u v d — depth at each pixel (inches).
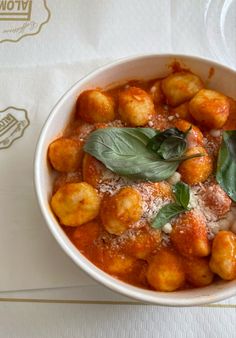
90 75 11.5
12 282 11.2
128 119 11.3
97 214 10.5
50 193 11.0
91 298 11.2
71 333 11.0
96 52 13.5
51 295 11.2
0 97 12.9
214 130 11.4
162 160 10.3
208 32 13.9
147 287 10.4
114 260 10.2
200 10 14.0
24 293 11.2
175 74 11.9
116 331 11.0
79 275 11.2
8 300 11.2
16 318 11.1
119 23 13.9
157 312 11.1
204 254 9.9
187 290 10.2
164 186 10.4
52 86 13.0
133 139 10.4
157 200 10.2
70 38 13.7
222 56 13.6
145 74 12.1
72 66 13.2
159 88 12.1
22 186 12.0
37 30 13.8
